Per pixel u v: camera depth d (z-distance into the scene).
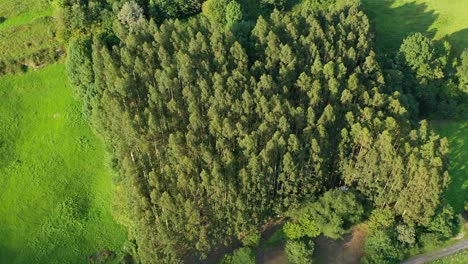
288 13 115.50
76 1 115.19
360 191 88.81
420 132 86.81
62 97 115.56
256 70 99.06
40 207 98.75
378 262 83.00
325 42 101.50
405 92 106.12
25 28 119.88
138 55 101.50
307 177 87.56
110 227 95.25
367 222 89.19
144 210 82.31
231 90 93.56
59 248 93.12
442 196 86.00
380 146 84.88
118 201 95.38
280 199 87.81
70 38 115.94
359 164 87.50
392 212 86.75
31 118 112.62
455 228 87.75
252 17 121.06
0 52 118.31
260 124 90.06
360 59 104.50
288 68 97.50
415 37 106.81
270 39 100.06
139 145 88.81
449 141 103.94
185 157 83.62
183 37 104.06
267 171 84.00
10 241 94.25
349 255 87.12
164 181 84.88
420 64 106.31
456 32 122.69
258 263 86.12
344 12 112.56
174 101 93.12
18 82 117.50
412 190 83.31
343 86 95.44
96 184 102.00
